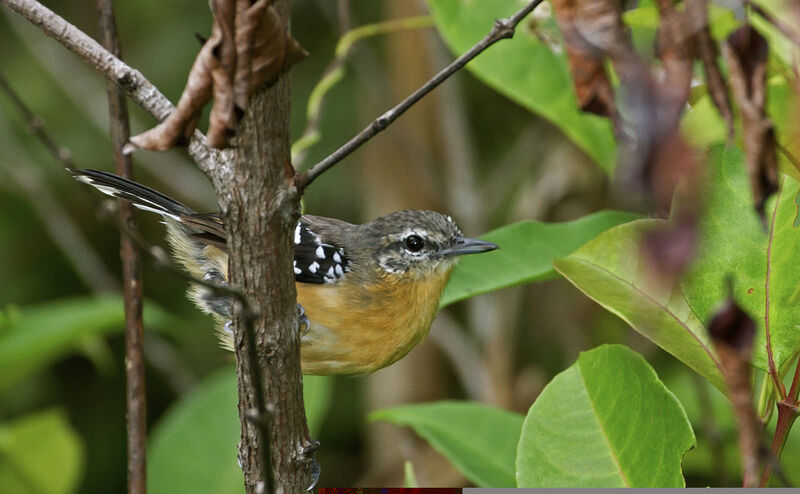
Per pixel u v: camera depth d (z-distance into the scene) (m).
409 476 6.83
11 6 5.68
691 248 3.04
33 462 9.85
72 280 16.91
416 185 15.22
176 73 15.66
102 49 5.72
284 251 5.37
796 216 5.32
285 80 5.12
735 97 3.62
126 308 7.93
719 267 5.41
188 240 9.97
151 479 9.41
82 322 10.30
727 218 5.44
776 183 3.57
